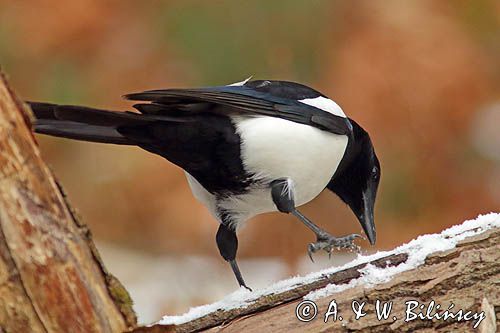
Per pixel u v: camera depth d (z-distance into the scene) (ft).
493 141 43.37
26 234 18.69
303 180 28.25
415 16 42.98
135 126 26.61
